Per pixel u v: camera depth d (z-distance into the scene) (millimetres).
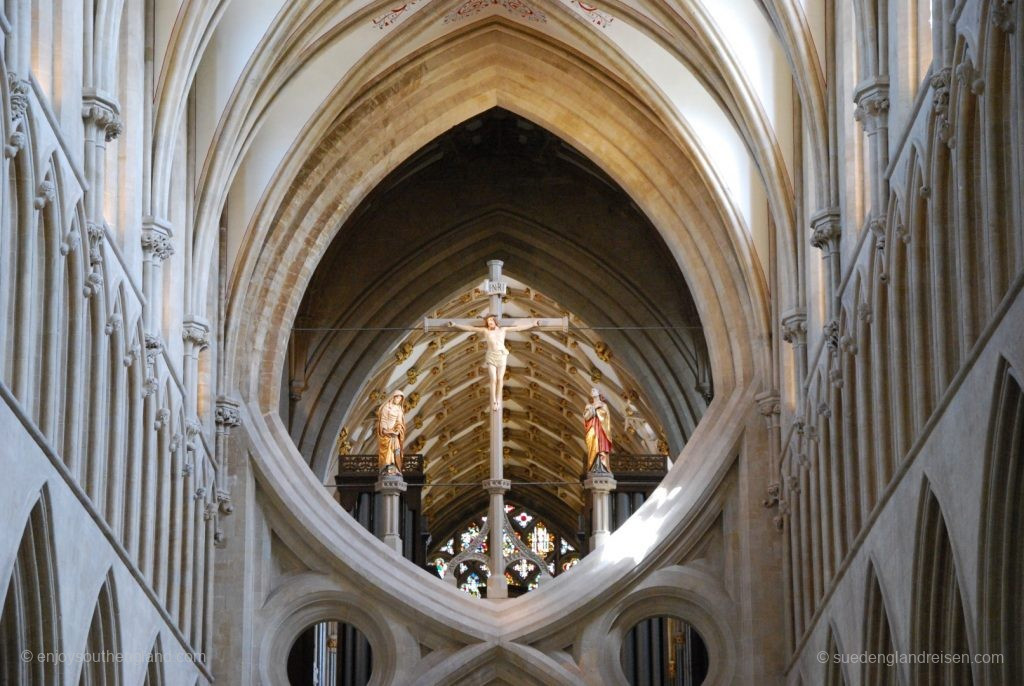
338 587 35719
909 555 23500
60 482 21969
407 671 35406
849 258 28234
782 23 29781
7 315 20812
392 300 45812
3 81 19500
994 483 19375
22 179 20766
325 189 37875
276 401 36812
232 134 32938
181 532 31344
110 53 24703
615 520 44250
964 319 20688
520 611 35719
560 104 38344
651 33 34781
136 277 27141
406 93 38125
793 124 32812
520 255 46250
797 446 33094
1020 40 17844
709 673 35469
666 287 45531
